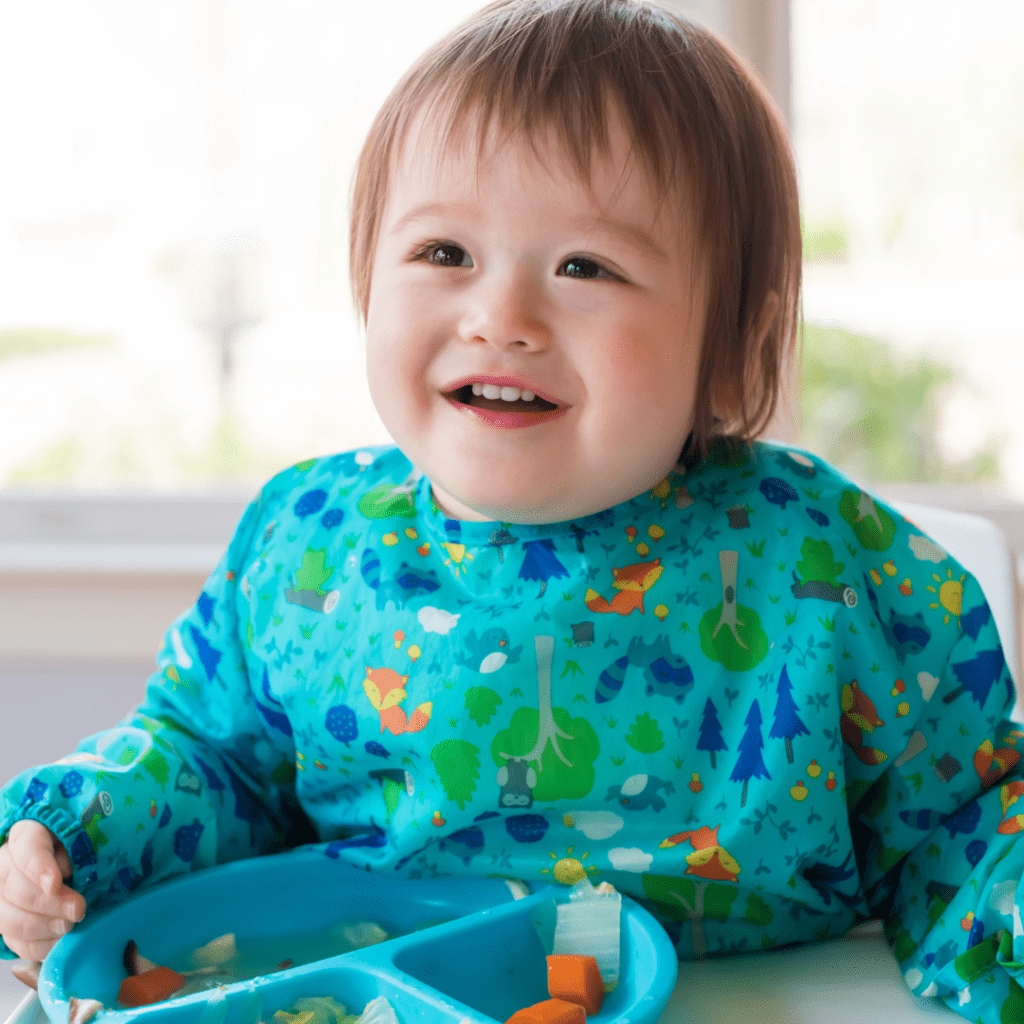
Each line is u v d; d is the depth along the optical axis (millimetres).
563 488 559
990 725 611
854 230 1371
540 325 540
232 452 1459
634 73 558
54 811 572
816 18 1334
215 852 649
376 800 625
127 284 1434
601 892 554
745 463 640
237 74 1380
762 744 569
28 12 1391
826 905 597
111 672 1335
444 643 591
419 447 579
